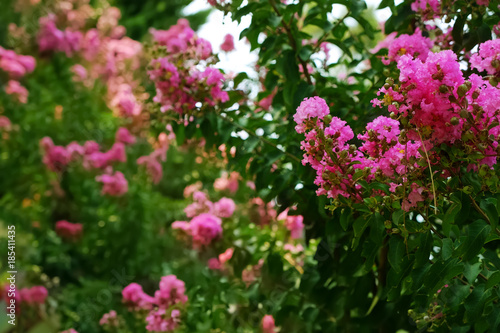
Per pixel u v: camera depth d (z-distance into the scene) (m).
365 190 2.23
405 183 2.10
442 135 2.06
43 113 5.90
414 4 2.85
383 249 2.78
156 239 5.22
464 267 2.11
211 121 3.19
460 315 2.27
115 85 6.25
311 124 2.24
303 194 3.14
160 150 5.77
